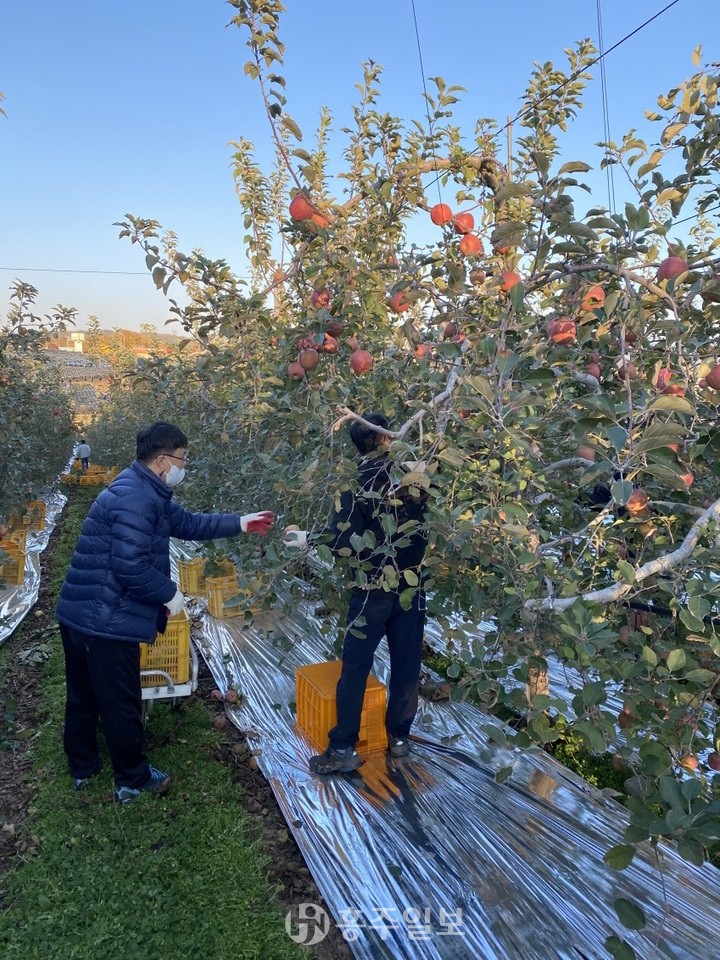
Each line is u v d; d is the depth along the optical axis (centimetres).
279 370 275
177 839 258
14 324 546
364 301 245
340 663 353
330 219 229
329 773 298
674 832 134
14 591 598
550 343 216
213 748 327
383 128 301
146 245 237
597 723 167
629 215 187
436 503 209
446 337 255
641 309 201
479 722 345
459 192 273
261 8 196
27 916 221
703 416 202
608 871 239
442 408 213
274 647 440
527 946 209
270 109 209
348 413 211
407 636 297
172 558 699
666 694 174
